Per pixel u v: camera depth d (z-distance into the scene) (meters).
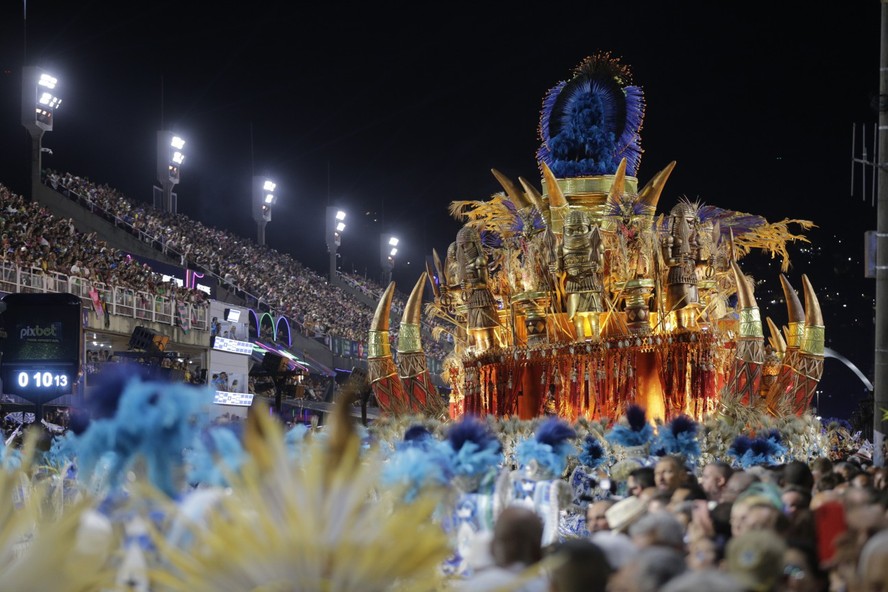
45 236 40.12
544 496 9.37
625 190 26.91
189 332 42.38
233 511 4.08
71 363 21.45
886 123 15.82
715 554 6.04
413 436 10.98
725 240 26.81
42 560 4.13
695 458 16.59
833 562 6.19
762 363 24.50
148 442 6.09
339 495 4.12
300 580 3.92
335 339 66.25
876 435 15.77
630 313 25.05
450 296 27.80
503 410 25.61
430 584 4.15
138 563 5.21
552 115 27.58
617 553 6.04
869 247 15.93
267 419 4.28
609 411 24.50
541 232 25.86
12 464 7.40
